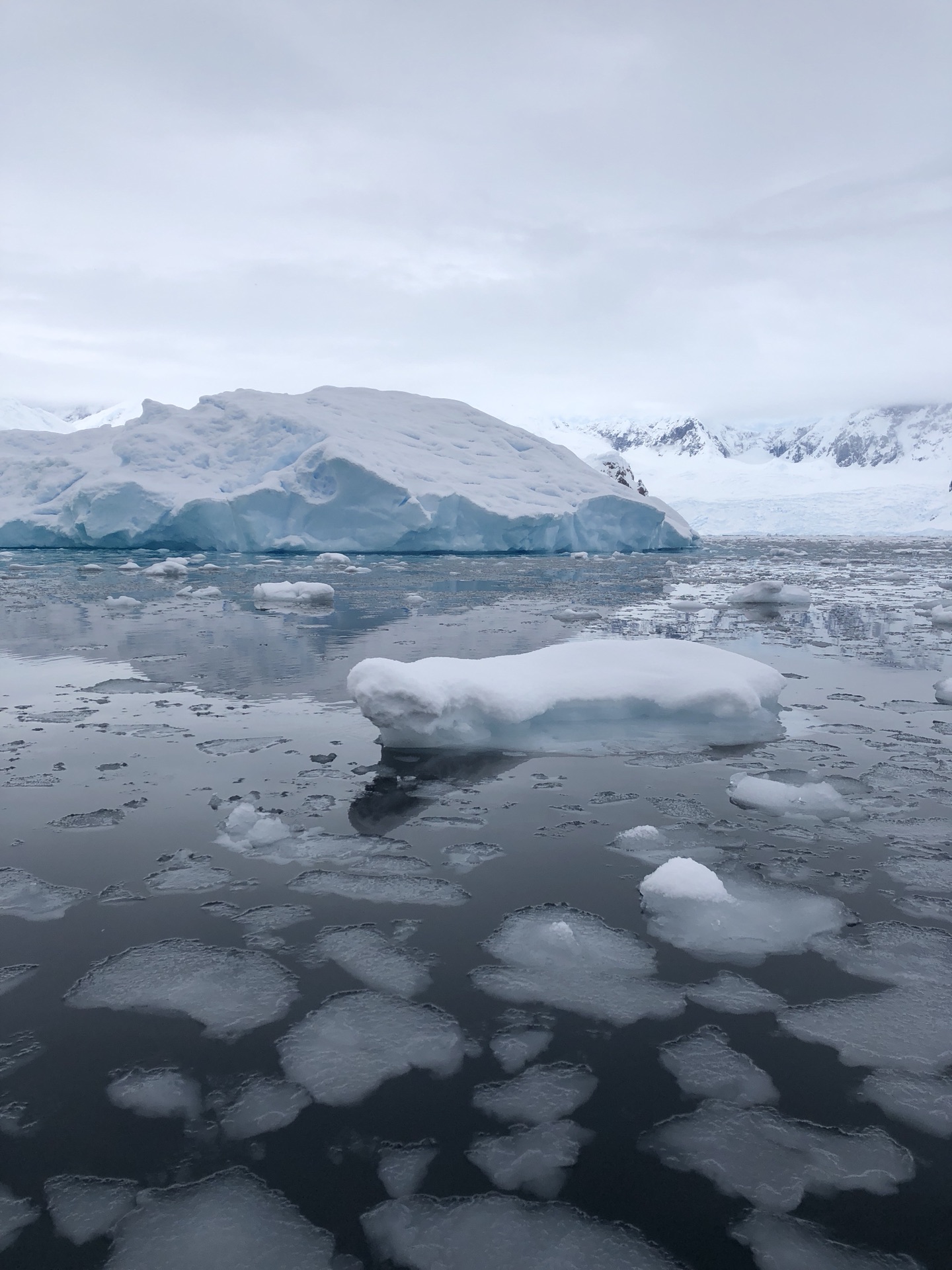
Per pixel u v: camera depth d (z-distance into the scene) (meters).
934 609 9.80
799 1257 1.37
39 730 4.59
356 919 2.48
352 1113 1.69
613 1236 1.41
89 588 13.00
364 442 23.83
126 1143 1.61
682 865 2.66
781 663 6.78
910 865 2.86
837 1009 2.04
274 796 3.55
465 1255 1.38
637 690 4.69
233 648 7.30
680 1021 1.99
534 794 3.59
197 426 24.59
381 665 4.28
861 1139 1.62
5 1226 1.42
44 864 2.86
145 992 2.10
